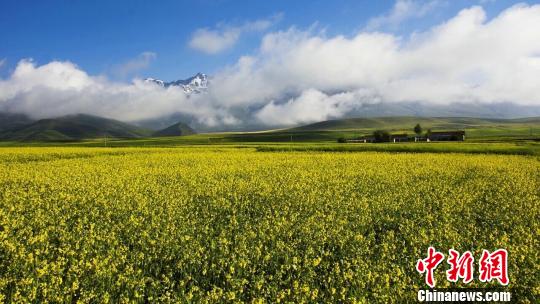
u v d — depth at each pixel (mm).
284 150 59094
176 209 15094
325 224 13039
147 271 9867
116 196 17844
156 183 21891
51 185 21125
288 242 11352
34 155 43156
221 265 9812
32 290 7938
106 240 11227
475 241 11633
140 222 12977
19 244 10688
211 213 15094
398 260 10156
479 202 16938
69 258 10258
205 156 43406
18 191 19156
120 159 39062
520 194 19125
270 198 17672
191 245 10766
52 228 12516
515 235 12281
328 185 21328
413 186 21406
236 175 26469
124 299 7934
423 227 13133
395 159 39156
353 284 8555
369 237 12219
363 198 16859
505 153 50531
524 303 8125
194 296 8383
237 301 7996
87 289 8609
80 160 38000
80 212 15172
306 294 8039
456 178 24859
